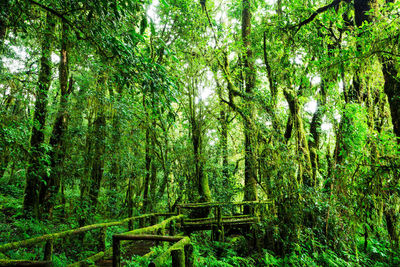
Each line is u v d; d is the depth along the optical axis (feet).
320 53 23.70
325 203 19.44
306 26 24.04
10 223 21.29
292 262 17.48
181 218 22.52
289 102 22.56
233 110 27.76
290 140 23.98
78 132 24.44
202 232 26.04
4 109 15.76
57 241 18.48
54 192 25.70
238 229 25.13
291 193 20.08
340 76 17.81
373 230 21.62
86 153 24.25
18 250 16.26
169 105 11.31
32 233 19.92
